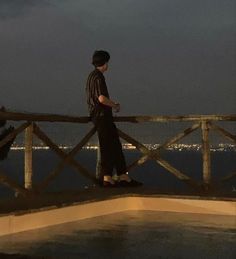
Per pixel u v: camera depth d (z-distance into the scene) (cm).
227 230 335
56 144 475
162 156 519
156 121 523
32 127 448
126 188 500
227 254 265
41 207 348
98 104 503
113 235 319
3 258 247
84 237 314
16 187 427
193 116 500
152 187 506
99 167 536
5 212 322
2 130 425
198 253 268
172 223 365
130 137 536
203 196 419
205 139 491
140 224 362
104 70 513
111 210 421
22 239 306
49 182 464
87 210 392
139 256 262
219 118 486
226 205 404
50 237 312
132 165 533
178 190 480
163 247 284
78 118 502
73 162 500
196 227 347
